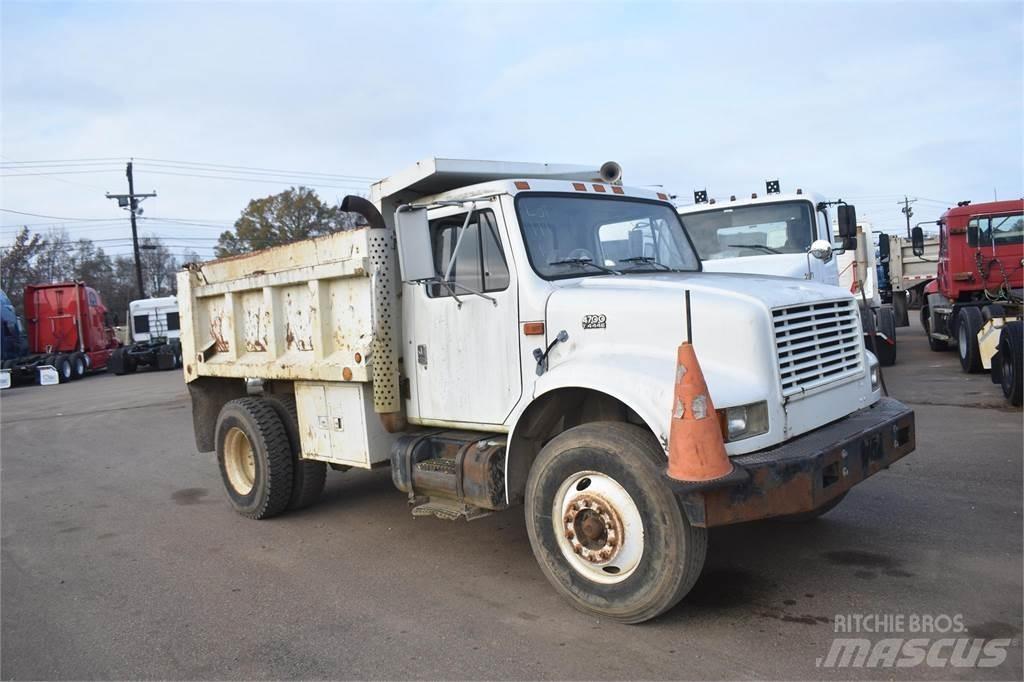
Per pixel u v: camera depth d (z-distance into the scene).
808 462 3.74
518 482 4.61
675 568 3.80
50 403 18.75
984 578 4.36
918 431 8.30
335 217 40.72
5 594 5.22
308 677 3.76
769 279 4.89
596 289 4.46
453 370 5.05
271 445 6.52
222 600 4.86
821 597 4.26
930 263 21.84
